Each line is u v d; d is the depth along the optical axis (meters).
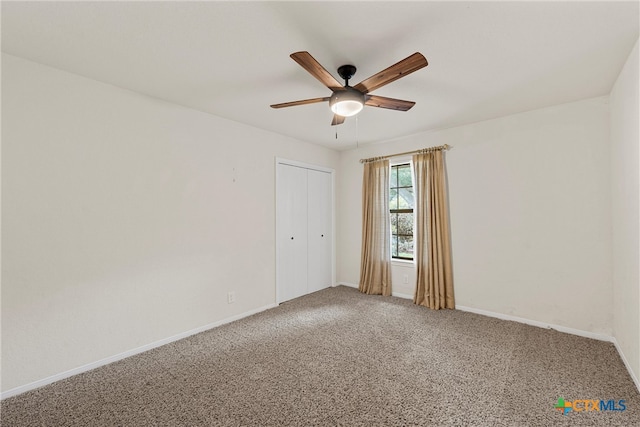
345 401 1.82
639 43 1.76
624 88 2.12
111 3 1.47
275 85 2.43
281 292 3.90
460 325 3.05
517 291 3.13
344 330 2.95
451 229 3.62
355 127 3.56
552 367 2.19
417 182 3.81
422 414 1.70
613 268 2.56
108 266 2.36
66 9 1.51
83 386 2.02
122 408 1.79
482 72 2.21
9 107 1.94
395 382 2.02
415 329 2.95
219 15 1.57
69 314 2.16
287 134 3.87
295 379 2.07
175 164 2.79
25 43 1.82
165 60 2.04
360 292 4.42
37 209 2.04
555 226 2.90
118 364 2.32
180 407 1.79
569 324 2.82
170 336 2.73
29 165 2.01
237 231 3.33
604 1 1.46
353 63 2.07
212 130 3.10
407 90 2.53
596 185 2.68
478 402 1.80
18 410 1.78
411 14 1.56
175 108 2.80
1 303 1.90
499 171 3.23
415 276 3.97
